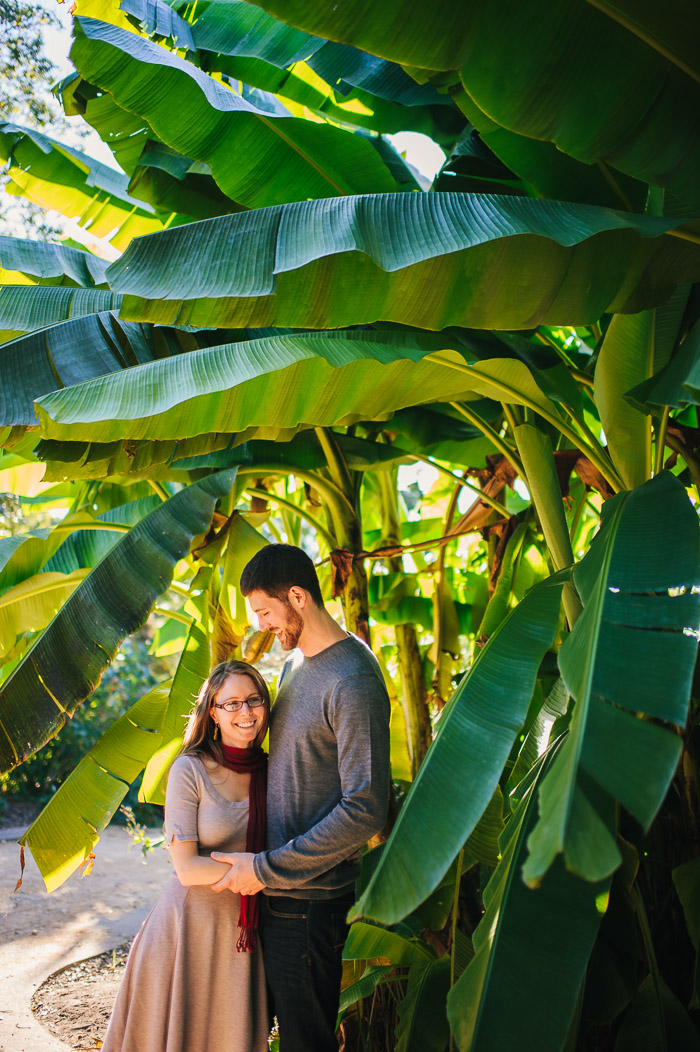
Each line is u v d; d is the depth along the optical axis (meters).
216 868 2.06
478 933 1.58
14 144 3.39
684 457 2.32
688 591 1.58
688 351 1.70
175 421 1.93
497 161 2.64
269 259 1.64
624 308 1.83
